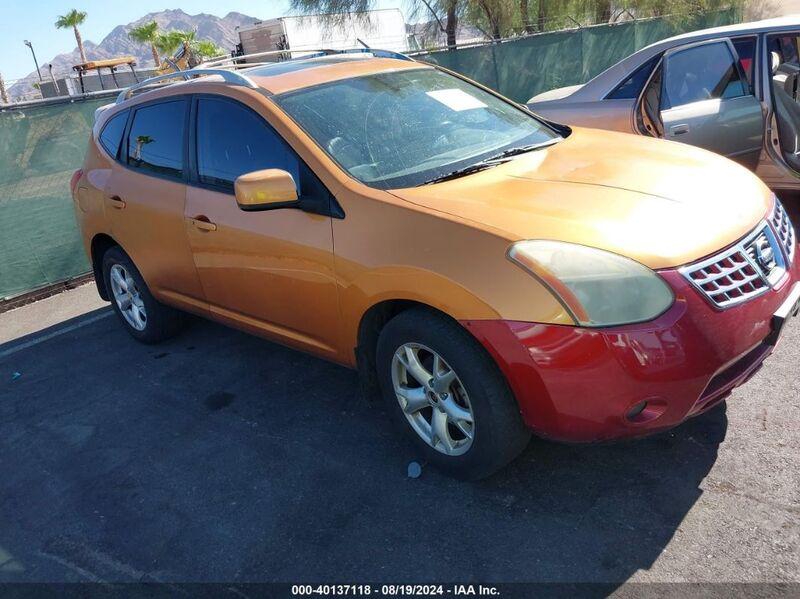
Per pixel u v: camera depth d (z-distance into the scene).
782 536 2.52
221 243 3.75
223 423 3.84
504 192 3.00
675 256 2.53
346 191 3.13
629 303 2.46
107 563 2.89
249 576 2.71
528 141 3.75
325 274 3.19
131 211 4.42
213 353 4.75
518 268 2.55
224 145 3.78
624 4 17.44
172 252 4.20
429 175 3.25
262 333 3.88
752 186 3.14
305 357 4.48
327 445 3.48
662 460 3.01
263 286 3.61
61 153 6.91
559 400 2.54
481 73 10.92
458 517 2.85
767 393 3.38
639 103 5.67
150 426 3.93
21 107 6.61
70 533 3.11
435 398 2.96
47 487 3.50
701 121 5.36
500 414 2.72
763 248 2.78
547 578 2.49
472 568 2.59
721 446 3.04
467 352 2.70
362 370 3.28
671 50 5.69
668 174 3.13
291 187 3.14
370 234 2.99
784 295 2.77
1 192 6.55
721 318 2.53
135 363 4.80
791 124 5.59
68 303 6.54
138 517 3.15
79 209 5.04
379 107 3.67
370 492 3.08
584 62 12.71
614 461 3.04
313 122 3.45
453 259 2.69
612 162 3.33
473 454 2.86
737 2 17.27
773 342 2.75
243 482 3.29
